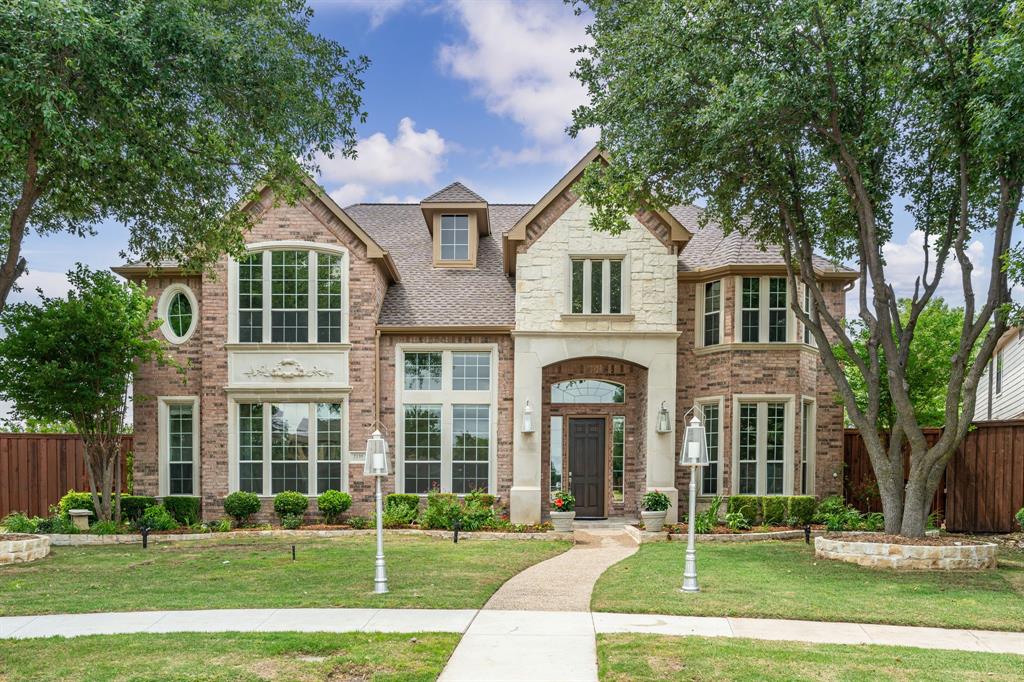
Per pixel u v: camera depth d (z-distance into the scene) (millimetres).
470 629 8148
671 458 17656
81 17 8328
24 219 10492
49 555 13570
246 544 14797
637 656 7012
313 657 7051
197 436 18281
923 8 10602
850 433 18828
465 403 18391
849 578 11008
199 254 13922
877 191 13633
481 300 19281
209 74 10281
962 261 12305
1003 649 7512
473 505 16906
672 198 14320
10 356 15383
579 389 19344
